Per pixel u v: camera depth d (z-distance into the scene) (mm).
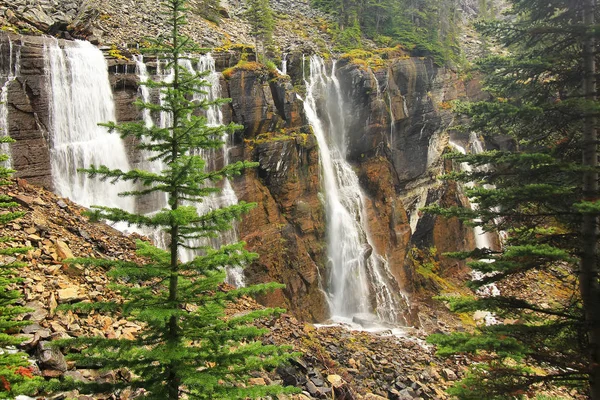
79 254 12836
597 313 8336
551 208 9273
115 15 27016
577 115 9203
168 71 21312
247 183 20953
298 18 42156
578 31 9078
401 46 35844
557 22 9898
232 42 31562
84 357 6059
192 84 7059
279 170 22078
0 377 5426
